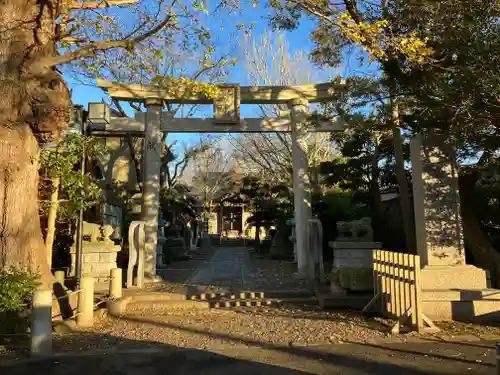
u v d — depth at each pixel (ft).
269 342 21.80
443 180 28.14
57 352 20.53
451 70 25.48
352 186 55.42
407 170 50.72
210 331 24.35
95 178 45.68
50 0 25.16
